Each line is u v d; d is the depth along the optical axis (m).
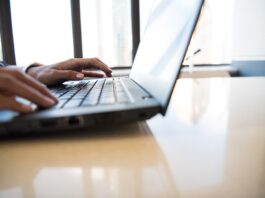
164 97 0.25
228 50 2.26
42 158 0.20
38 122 0.23
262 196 0.14
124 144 0.23
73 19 2.14
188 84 0.70
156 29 0.48
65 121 0.23
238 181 0.16
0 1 1.96
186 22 0.28
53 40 2.14
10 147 0.23
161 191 0.15
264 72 1.56
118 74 1.78
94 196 0.15
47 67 0.65
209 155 0.20
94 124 0.23
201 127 0.28
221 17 2.18
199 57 2.21
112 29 2.25
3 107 0.24
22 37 2.06
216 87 0.62
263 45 1.58
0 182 0.16
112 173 0.17
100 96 0.33
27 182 0.16
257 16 1.65
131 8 2.24
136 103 0.25
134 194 0.15
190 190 0.15
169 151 0.21
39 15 2.08
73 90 0.45
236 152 0.21
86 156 0.20
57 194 0.15
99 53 2.27
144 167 0.18
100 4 2.19
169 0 0.43
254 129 0.27
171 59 0.28
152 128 0.28
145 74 0.45
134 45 2.28
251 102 0.42
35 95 0.25
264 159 0.19
